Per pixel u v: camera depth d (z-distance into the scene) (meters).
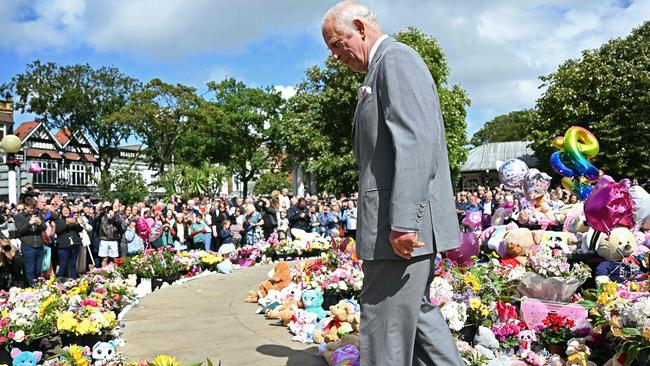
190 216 14.12
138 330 5.32
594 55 31.25
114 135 48.62
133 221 12.49
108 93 47.34
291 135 31.70
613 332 3.41
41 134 56.78
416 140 2.23
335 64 29.73
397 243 2.28
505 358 3.83
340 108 30.06
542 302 4.57
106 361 4.12
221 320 5.80
